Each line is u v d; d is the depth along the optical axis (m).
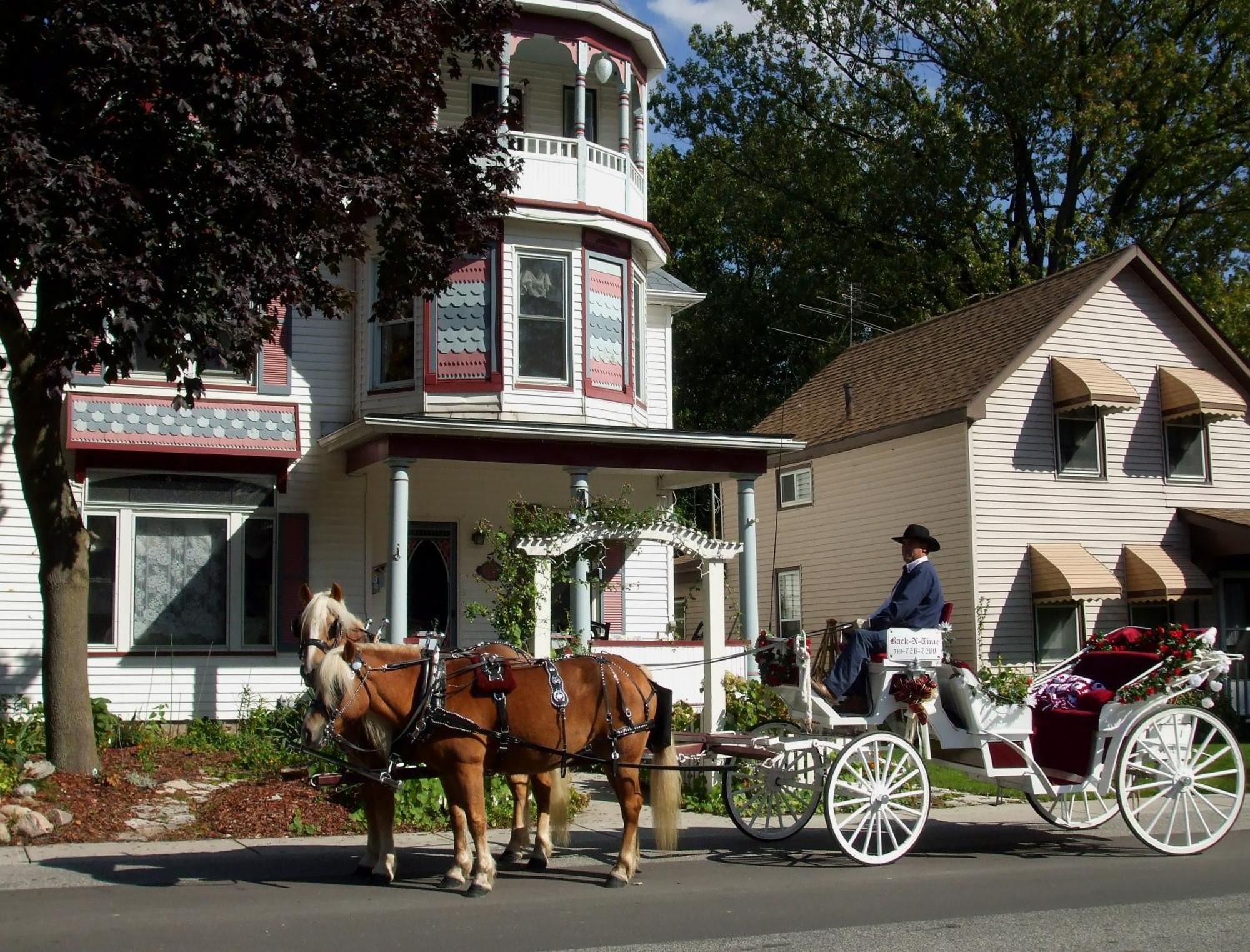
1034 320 25.52
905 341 30.31
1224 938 7.98
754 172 43.56
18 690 18.31
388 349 20.36
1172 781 11.53
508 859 10.84
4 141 11.32
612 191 21.39
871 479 26.67
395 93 14.12
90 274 11.23
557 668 9.95
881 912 8.79
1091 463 25.19
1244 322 34.19
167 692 18.92
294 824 12.34
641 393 22.28
